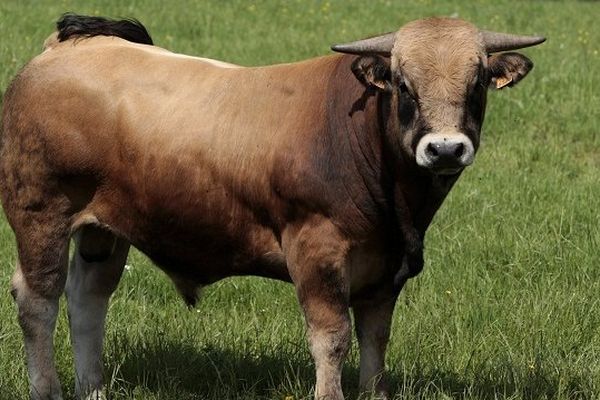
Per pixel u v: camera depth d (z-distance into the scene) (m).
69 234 17.56
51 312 17.73
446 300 21.81
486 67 15.42
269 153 16.22
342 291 15.97
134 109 16.92
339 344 15.98
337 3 57.03
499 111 36.06
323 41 46.00
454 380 18.31
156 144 16.72
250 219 16.52
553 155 32.16
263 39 45.88
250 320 20.97
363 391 16.98
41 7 50.31
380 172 15.77
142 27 19.22
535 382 17.92
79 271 18.69
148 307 21.55
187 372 18.72
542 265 23.38
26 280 17.70
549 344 19.56
